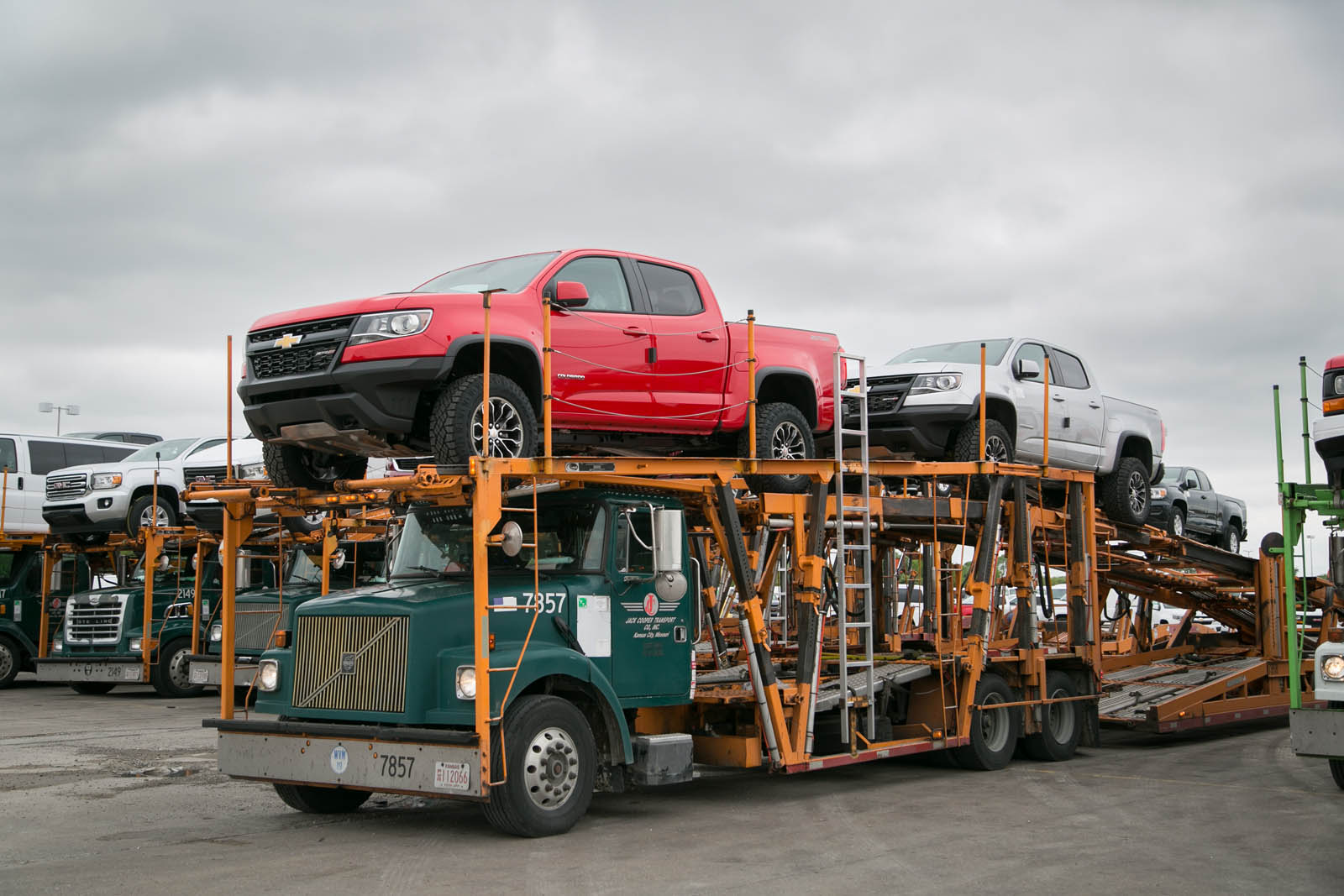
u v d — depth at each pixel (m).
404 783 8.00
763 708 9.67
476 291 9.16
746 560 9.77
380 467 15.24
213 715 16.91
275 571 19.11
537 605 8.22
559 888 6.85
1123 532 15.47
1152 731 13.27
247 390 9.23
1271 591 15.72
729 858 7.63
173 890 6.83
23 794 10.34
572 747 8.43
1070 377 15.62
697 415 10.29
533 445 8.98
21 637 21.62
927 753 12.10
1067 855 7.76
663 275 10.49
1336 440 8.82
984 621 11.83
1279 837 8.36
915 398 13.59
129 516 19.69
